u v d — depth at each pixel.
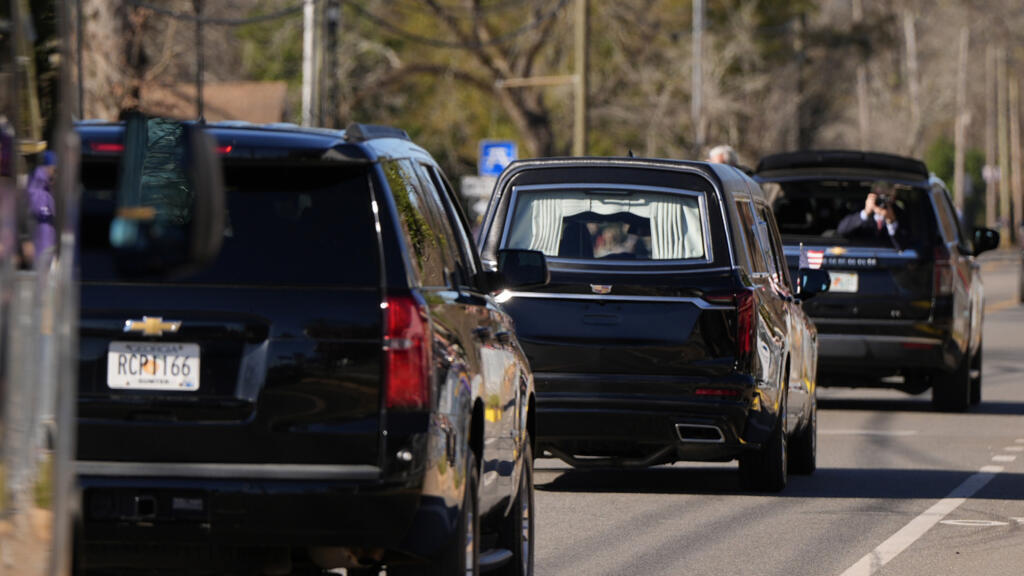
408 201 23.50
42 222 15.33
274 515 21.73
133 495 21.91
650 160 39.88
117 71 96.00
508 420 26.59
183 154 21.81
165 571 23.28
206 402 21.91
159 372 22.00
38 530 14.92
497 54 196.25
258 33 199.25
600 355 38.88
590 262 39.22
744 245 39.66
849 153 58.31
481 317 25.64
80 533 20.12
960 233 63.56
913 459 48.66
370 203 22.34
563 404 38.84
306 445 21.83
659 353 38.75
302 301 22.00
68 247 15.23
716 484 43.28
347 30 189.12
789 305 43.62
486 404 24.83
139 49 98.94
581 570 31.11
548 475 45.09
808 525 36.56
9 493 14.44
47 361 15.05
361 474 21.75
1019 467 46.94
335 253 22.17
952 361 58.91
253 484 21.75
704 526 36.31
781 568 31.47
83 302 22.09
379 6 198.25
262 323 21.97
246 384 21.92
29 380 14.79
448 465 22.34
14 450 14.52
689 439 38.88
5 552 14.38
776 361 40.31
